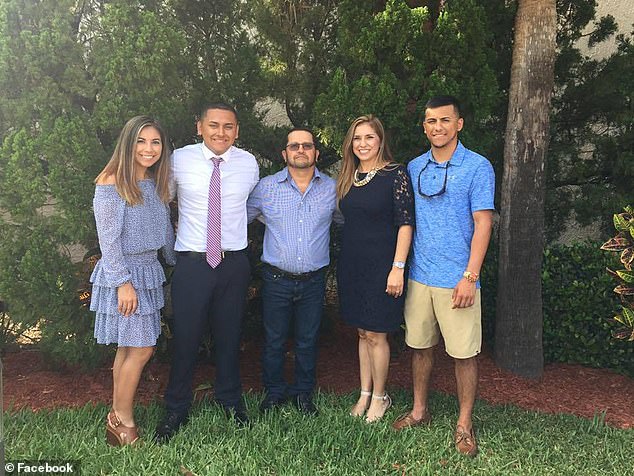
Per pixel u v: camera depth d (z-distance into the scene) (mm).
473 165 3137
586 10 5016
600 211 4910
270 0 4363
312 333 3668
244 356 4668
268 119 5113
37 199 3580
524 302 4281
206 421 3434
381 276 3352
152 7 3984
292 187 3465
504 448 3236
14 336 4434
